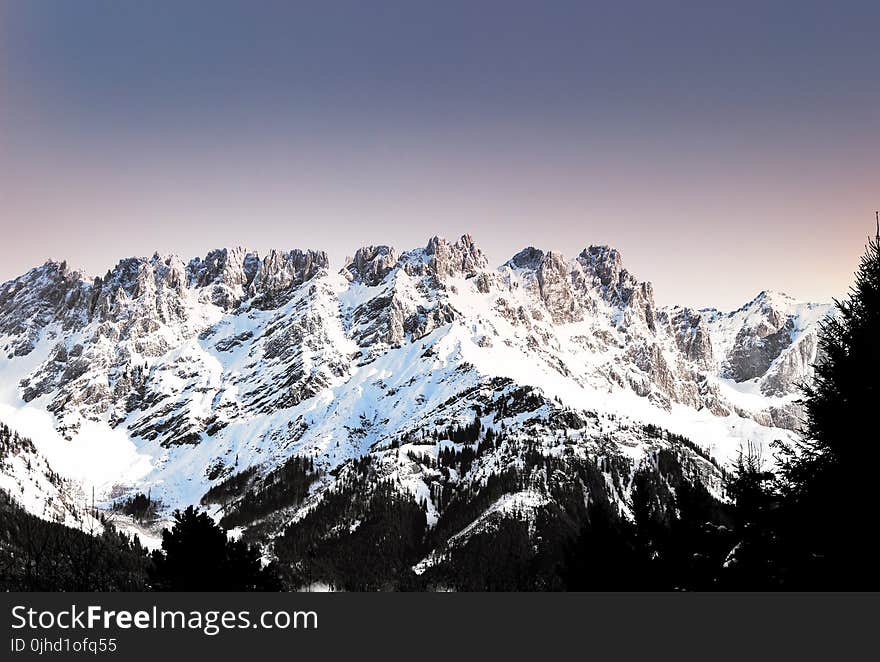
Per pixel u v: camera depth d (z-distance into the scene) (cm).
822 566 3809
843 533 3656
